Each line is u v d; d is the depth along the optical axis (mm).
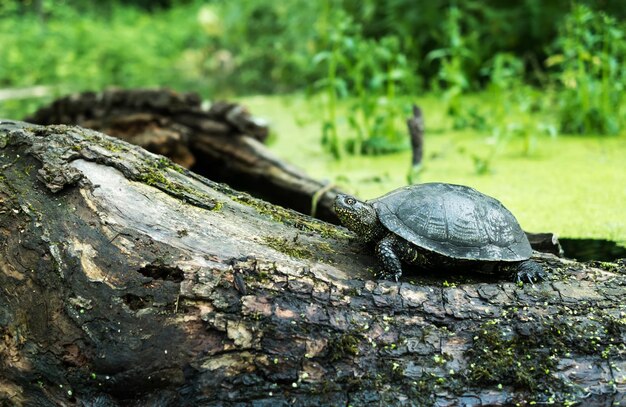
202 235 1016
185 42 4793
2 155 1061
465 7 3098
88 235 998
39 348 987
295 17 3590
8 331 1004
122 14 5270
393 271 997
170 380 957
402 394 942
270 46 3850
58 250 994
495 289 1001
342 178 1757
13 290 1007
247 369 954
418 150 1725
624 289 1012
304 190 1619
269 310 962
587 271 1043
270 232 1056
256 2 4043
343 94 2084
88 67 4043
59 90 3588
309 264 1007
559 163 1854
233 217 1062
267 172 1687
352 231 1072
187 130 1776
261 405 944
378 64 2873
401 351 958
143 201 1033
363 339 962
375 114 2500
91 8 5457
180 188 1071
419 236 998
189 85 3855
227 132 1772
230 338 954
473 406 938
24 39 4172
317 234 1079
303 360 953
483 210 1024
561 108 2312
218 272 975
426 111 2713
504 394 945
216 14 4383
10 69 3916
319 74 3324
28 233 1008
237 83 3852
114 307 968
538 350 963
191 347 955
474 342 966
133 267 979
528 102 2086
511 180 1703
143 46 4414
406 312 978
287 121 2725
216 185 1122
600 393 943
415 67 2941
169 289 970
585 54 2205
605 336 967
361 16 3305
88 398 974
